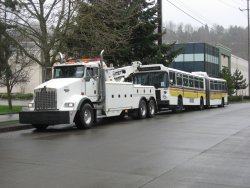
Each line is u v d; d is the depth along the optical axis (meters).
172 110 31.05
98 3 23.58
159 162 9.89
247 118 23.70
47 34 22.70
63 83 18.33
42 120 17.81
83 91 19.09
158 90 28.09
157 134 15.54
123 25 27.58
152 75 28.36
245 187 7.60
